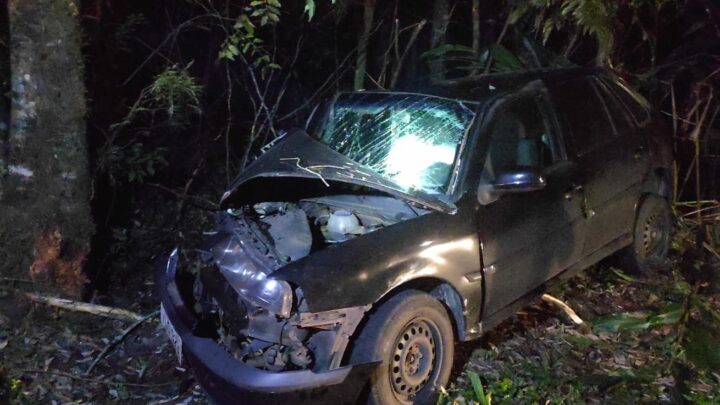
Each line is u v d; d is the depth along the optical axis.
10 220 4.79
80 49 4.77
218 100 7.55
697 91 7.16
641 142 5.44
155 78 5.94
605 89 5.41
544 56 7.32
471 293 3.97
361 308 3.51
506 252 4.17
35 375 4.37
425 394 3.89
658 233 5.72
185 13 7.52
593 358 4.55
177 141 7.41
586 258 4.92
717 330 4.27
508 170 4.09
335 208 4.52
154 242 6.16
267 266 3.74
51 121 4.74
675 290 5.47
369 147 4.61
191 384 4.30
